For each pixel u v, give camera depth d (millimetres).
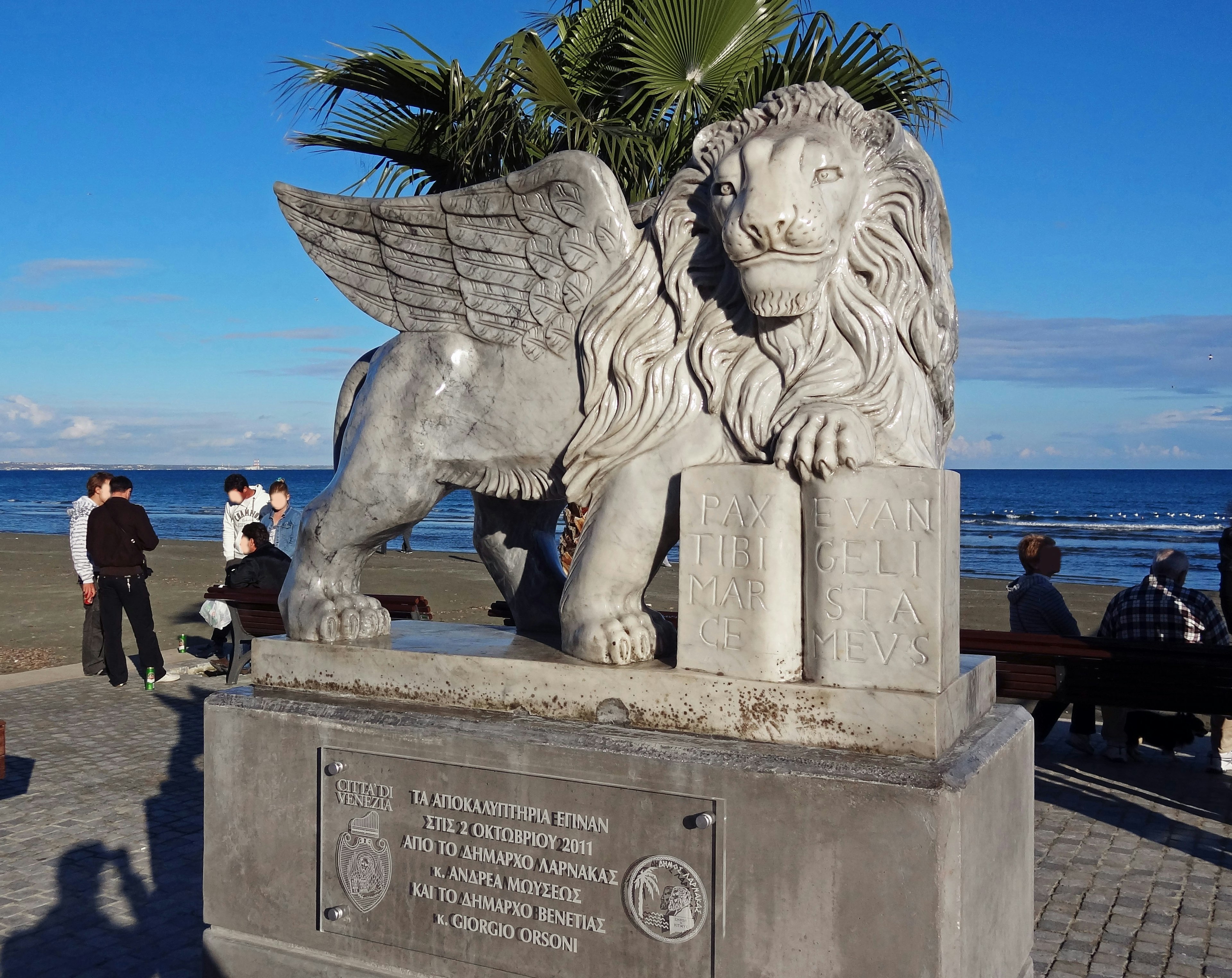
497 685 2256
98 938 3182
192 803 4488
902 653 1873
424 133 6000
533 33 5242
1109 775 5121
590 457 2266
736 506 2018
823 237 1909
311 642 2543
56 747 5434
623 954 1996
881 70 5129
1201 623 5047
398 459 2494
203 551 20547
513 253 2393
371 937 2283
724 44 5477
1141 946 3186
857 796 1775
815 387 2029
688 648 2068
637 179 5363
